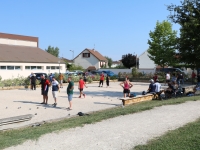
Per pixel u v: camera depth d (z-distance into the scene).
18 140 6.69
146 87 28.84
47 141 6.52
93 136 6.80
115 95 20.42
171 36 42.41
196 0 17.41
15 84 27.64
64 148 5.97
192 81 34.06
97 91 23.81
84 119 9.41
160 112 9.68
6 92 23.11
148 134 6.81
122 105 14.41
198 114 9.15
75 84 32.88
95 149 5.84
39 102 16.30
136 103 15.16
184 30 17.27
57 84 14.53
